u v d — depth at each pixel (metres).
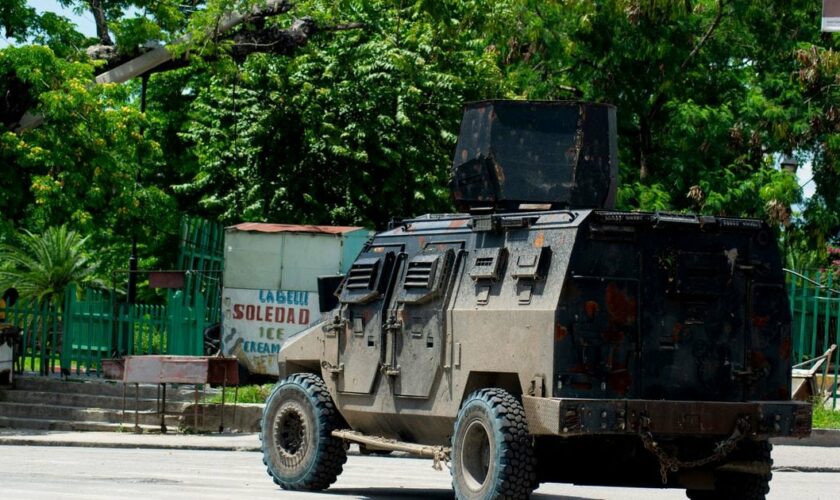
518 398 16.22
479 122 18.36
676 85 48.91
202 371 30.81
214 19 45.44
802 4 49.56
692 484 16.56
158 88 63.31
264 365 35.56
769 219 46.75
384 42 50.50
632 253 15.61
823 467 25.34
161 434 31.28
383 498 18.20
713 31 49.94
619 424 15.12
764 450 16.61
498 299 16.20
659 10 47.47
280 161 51.62
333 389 18.80
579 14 48.19
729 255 16.00
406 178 50.59
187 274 37.19
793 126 48.69
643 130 50.25
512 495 15.27
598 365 15.32
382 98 50.47
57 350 39.47
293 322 35.34
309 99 50.69
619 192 47.16
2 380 35.25
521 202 18.05
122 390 34.31
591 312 15.35
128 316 36.12
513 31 48.19
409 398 17.45
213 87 52.44
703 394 15.79
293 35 47.75
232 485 19.47
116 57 46.25
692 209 48.53
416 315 17.45
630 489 20.86
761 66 50.97
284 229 35.62
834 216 50.28
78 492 17.44
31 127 43.22
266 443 19.34
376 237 18.77
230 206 51.44
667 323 15.69
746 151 48.91
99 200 41.38
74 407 33.72
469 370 16.42
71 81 40.53
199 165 59.12
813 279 34.06
